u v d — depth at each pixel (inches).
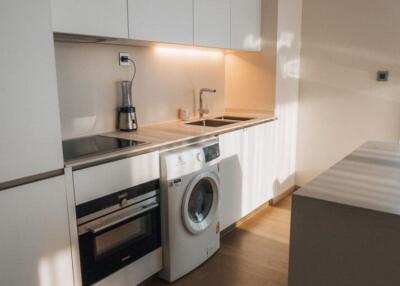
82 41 90.7
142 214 80.7
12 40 55.4
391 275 40.9
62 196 64.2
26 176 59.0
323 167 150.7
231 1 117.0
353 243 42.6
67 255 66.5
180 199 87.1
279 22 131.4
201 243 96.6
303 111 151.7
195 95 131.8
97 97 97.1
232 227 119.3
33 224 60.5
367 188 47.7
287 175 150.9
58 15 69.1
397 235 39.5
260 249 106.0
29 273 60.9
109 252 75.6
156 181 83.9
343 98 141.3
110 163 71.9
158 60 113.9
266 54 135.2
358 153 68.1
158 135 94.2
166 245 87.7
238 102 146.9
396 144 76.8
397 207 41.1
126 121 100.7
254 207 127.2
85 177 67.6
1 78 54.6
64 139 90.1
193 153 89.4
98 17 76.5
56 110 62.3
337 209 42.8
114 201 73.9
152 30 89.3
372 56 132.3
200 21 104.4
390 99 131.5
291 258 47.6
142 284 88.7
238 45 123.1
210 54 137.4
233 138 109.3
